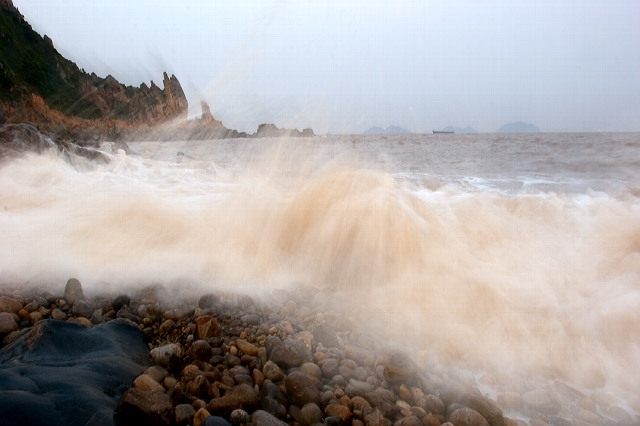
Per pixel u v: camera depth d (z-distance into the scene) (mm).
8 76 36375
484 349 2672
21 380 1855
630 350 2656
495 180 13352
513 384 2346
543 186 11773
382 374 2340
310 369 2283
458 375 2393
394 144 43031
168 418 1771
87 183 7902
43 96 44625
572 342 2746
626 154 26172
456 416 1947
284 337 2695
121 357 2260
